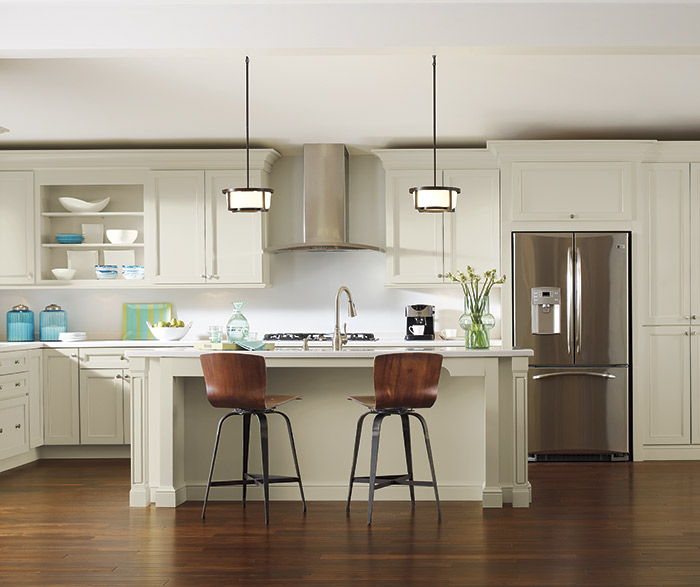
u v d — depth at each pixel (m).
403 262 6.80
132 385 4.94
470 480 4.98
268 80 5.05
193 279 6.82
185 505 4.92
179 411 4.99
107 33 4.00
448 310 7.13
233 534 4.24
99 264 7.15
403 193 6.80
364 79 5.05
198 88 5.20
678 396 6.45
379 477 4.69
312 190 6.75
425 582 3.48
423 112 5.83
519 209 6.50
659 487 5.37
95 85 5.11
